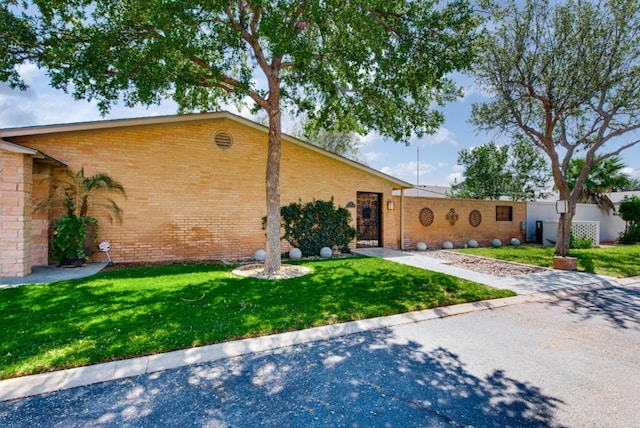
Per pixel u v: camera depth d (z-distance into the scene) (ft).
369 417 8.11
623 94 32.58
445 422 7.93
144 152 29.32
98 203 27.68
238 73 31.14
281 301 17.16
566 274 26.02
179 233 30.66
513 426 7.80
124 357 10.84
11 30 20.16
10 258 21.71
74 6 21.91
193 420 7.91
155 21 19.43
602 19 31.04
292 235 35.65
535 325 14.84
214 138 32.17
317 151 37.32
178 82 22.72
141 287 19.31
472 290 20.31
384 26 22.29
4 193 21.47
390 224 43.45
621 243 56.18
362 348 12.17
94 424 7.72
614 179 58.59
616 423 7.91
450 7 22.27
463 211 48.88
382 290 19.79
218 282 21.07
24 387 9.09
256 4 20.61
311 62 25.11
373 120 28.81
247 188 33.58
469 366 10.80
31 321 13.52
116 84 21.83
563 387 9.55
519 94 35.81
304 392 9.20
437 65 23.47
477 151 72.59
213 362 10.87
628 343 12.82
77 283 19.94
